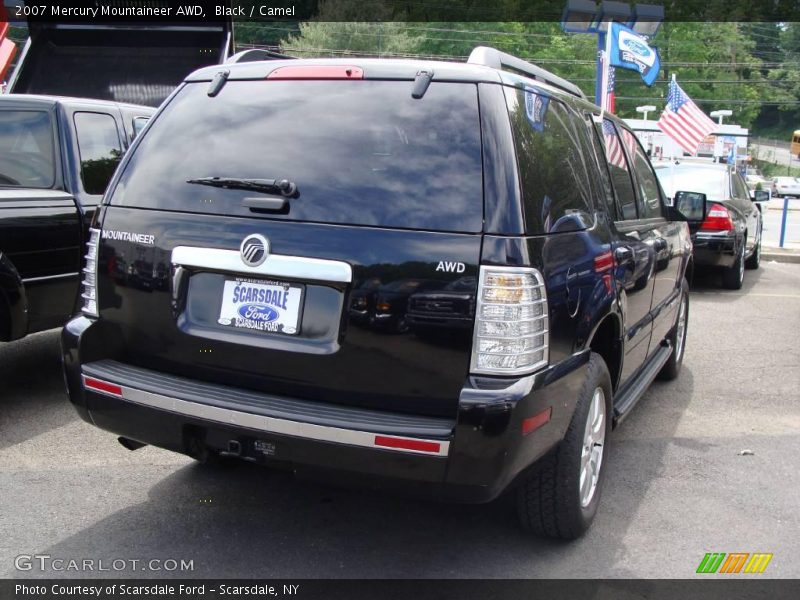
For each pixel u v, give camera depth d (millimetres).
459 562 3176
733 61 81312
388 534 3398
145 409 2900
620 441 4684
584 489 3355
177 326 2939
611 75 14875
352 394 2719
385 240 2652
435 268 2592
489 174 2643
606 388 3463
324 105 2928
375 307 2645
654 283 4508
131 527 3391
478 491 2600
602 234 3355
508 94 2854
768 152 104500
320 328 2730
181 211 2957
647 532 3484
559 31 64062
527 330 2588
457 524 3506
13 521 3412
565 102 3455
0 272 4438
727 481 4094
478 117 2732
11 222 4656
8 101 5383
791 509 3764
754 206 13070
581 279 2969
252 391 2854
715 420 5117
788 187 56125
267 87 3064
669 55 79375
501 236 2578
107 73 8891
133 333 3070
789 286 11250
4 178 5145
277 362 2783
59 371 5668
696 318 8625
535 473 3105
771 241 19531
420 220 2645
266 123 2980
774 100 84438
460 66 2877
